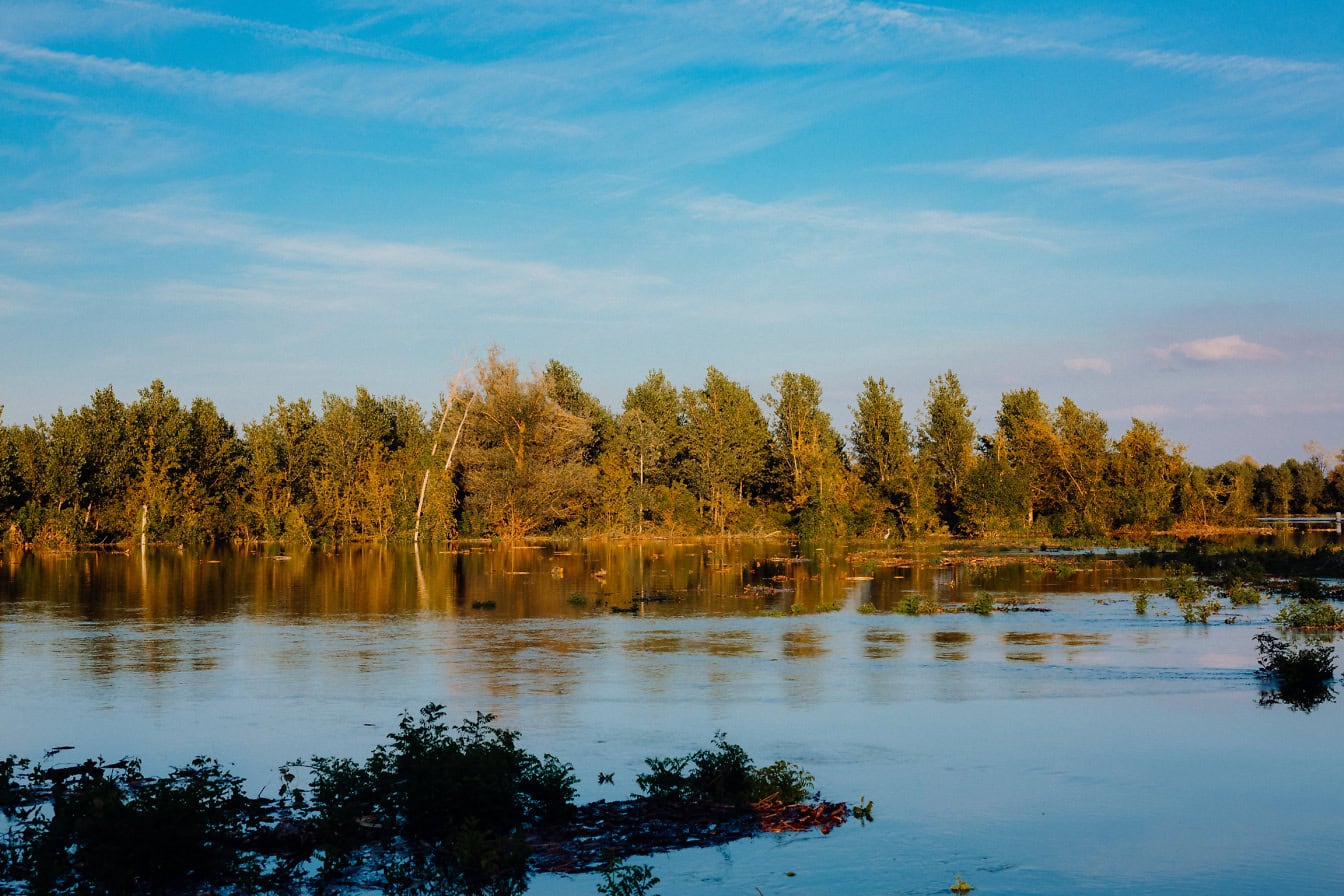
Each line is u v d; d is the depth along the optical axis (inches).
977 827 516.1
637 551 3036.4
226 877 463.2
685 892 438.3
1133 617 1321.4
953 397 3964.1
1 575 2169.0
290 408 3745.1
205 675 936.9
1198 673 919.7
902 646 1087.6
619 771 617.3
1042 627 1232.2
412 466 3545.8
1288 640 1105.4
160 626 1298.0
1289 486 5816.9
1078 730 708.7
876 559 2502.5
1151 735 693.9
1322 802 551.5
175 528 3348.9
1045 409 4387.3
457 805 520.7
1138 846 488.1
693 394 4136.3
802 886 443.8
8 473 3171.8
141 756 654.5
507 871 466.6
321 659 1026.7
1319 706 783.7
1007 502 3577.8
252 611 1470.2
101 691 862.5
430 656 1043.3
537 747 669.3
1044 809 544.1
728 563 2456.9
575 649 1086.4
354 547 3356.3
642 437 4065.0
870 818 531.2
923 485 3604.8
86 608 1513.3
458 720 741.9
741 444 4082.2
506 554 2908.5
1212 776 599.2
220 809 521.7
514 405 3425.2
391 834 519.2
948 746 667.4
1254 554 2252.7
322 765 562.3
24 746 682.2
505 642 1141.7
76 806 482.9
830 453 4008.4
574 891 441.7
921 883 446.0
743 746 670.5
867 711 770.2
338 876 463.2
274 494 3607.3
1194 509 3826.3
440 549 3213.6
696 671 944.3
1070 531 3437.5
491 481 3376.0
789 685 873.5
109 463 3331.7
